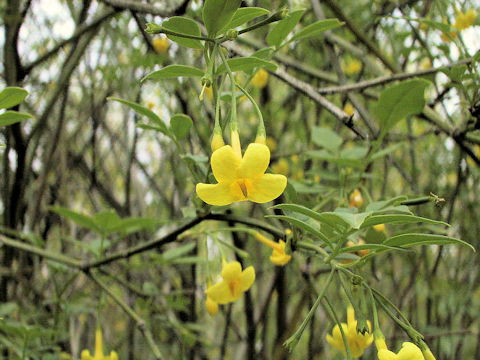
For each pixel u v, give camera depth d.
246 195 0.12
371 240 0.16
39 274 0.26
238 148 0.12
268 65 0.14
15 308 0.20
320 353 0.32
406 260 0.30
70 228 0.29
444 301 0.31
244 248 0.28
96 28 0.22
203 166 0.15
